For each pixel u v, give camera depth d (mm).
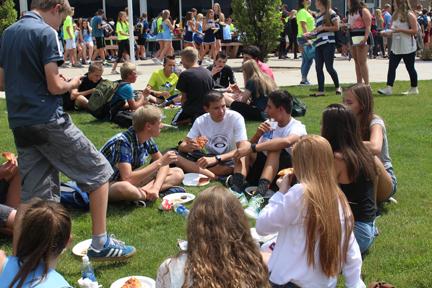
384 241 4520
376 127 4941
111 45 21281
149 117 5309
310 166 3158
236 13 16844
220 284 2404
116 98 8766
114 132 8305
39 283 2621
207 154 6285
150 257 4312
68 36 18281
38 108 3834
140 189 5352
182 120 8539
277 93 5762
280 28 16906
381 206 5277
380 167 4781
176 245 4523
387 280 3900
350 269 3242
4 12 18094
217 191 2625
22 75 3832
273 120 6059
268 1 16500
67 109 9992
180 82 8352
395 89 11883
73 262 4203
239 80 14188
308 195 3094
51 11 3973
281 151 5668
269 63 19641
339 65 18203
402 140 7625
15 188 4805
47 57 3793
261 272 2502
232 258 2473
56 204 2818
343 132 3896
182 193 5586
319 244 3100
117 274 4051
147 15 24109
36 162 3984
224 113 6191
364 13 10820
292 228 3188
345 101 4965
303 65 12773
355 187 3928
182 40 22781
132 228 4848
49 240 2670
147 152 5625
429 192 5633
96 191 4035
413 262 4133
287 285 3150
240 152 5730
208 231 2518
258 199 5258
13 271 2674
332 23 10930
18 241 2703
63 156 3943
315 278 3137
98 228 4121
